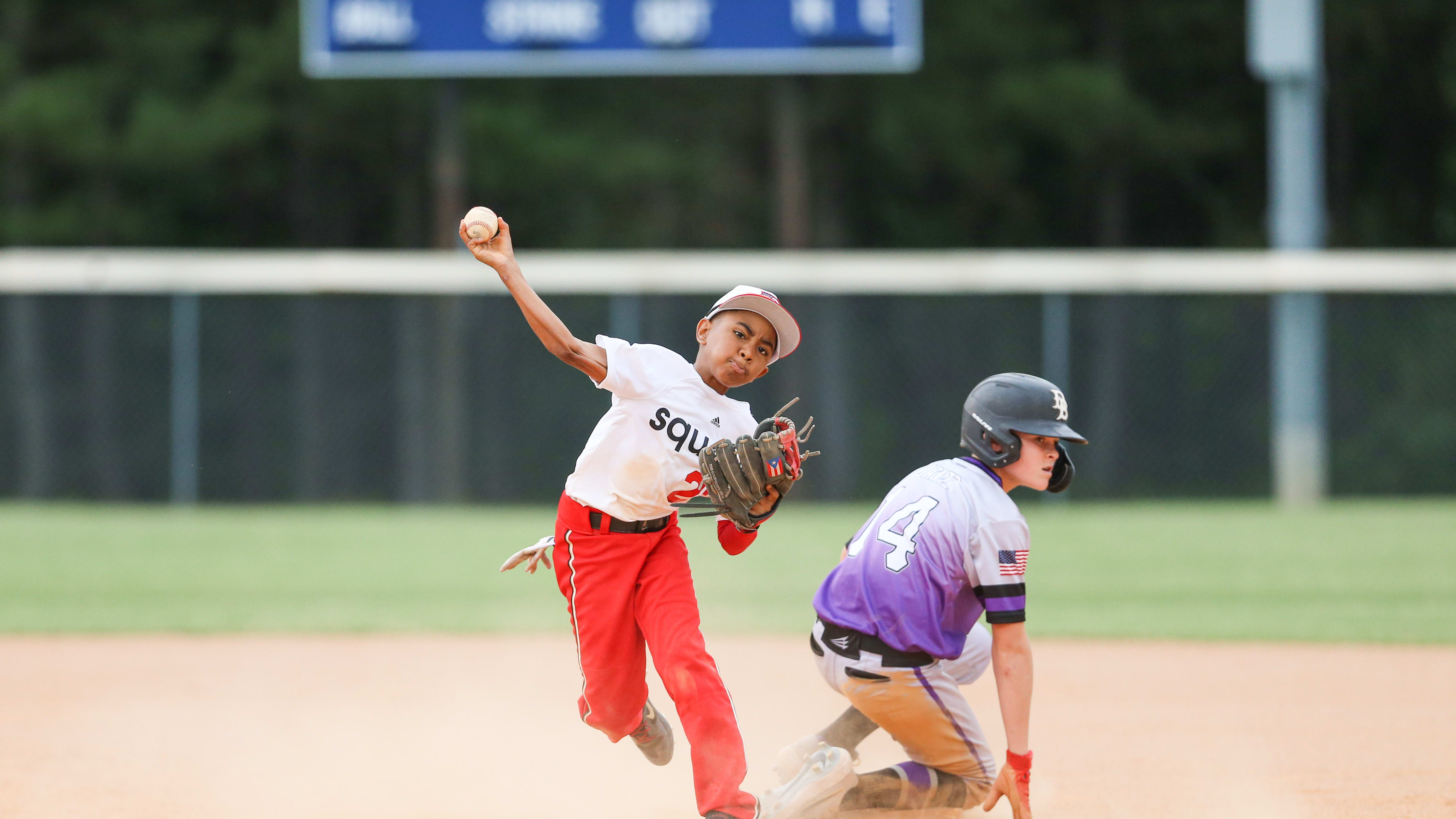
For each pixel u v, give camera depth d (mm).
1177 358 76500
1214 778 16406
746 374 13531
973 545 13164
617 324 70500
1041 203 89938
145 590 33562
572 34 57375
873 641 13344
